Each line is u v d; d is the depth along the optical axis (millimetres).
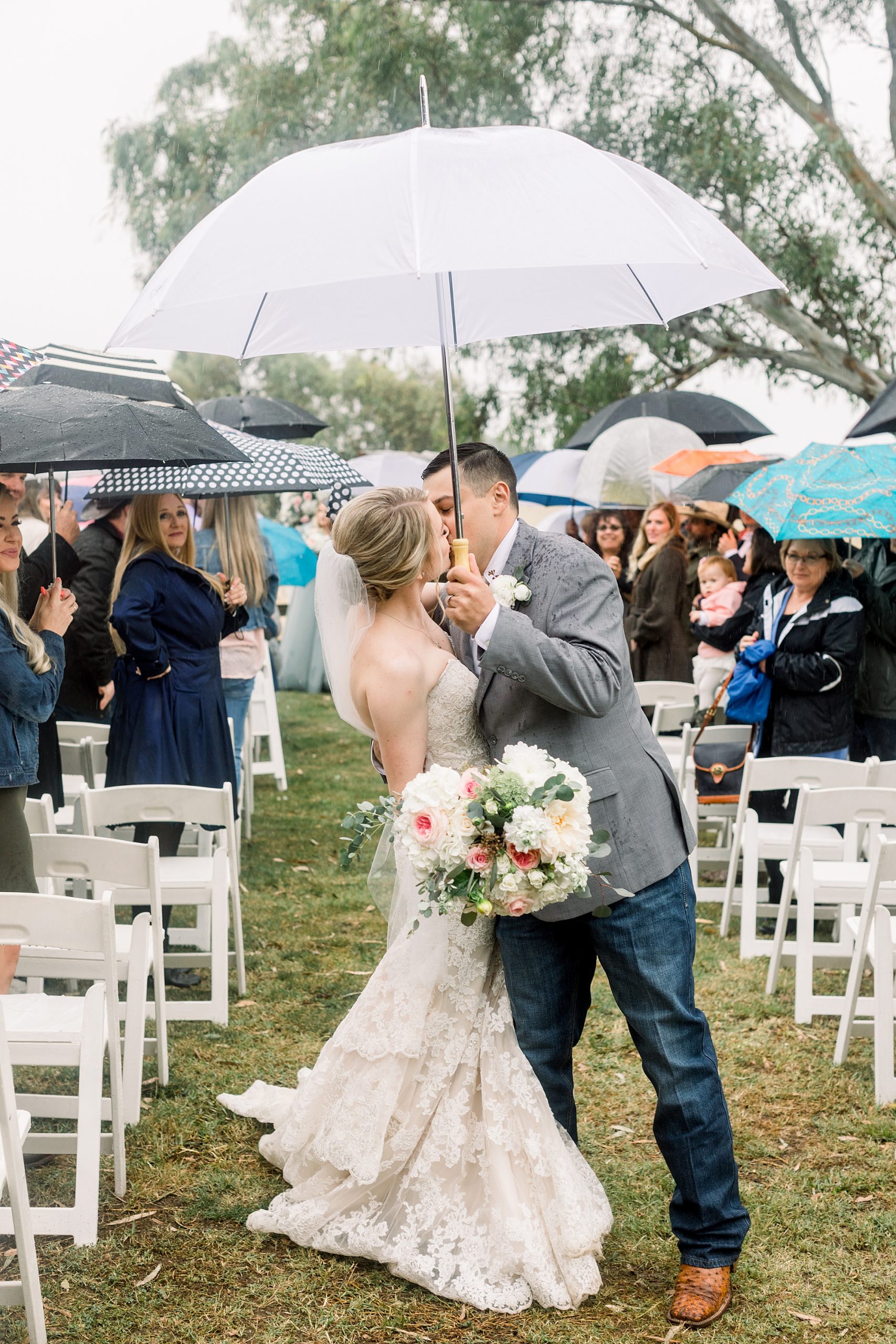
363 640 2938
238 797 6434
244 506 6844
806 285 14320
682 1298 2791
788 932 5672
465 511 2852
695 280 3059
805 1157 3547
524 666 2568
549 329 3312
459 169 2479
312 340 3336
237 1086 3953
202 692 5133
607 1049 4305
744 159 13602
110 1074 3406
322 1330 2736
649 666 7348
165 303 2537
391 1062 2992
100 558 6027
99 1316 2762
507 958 2934
